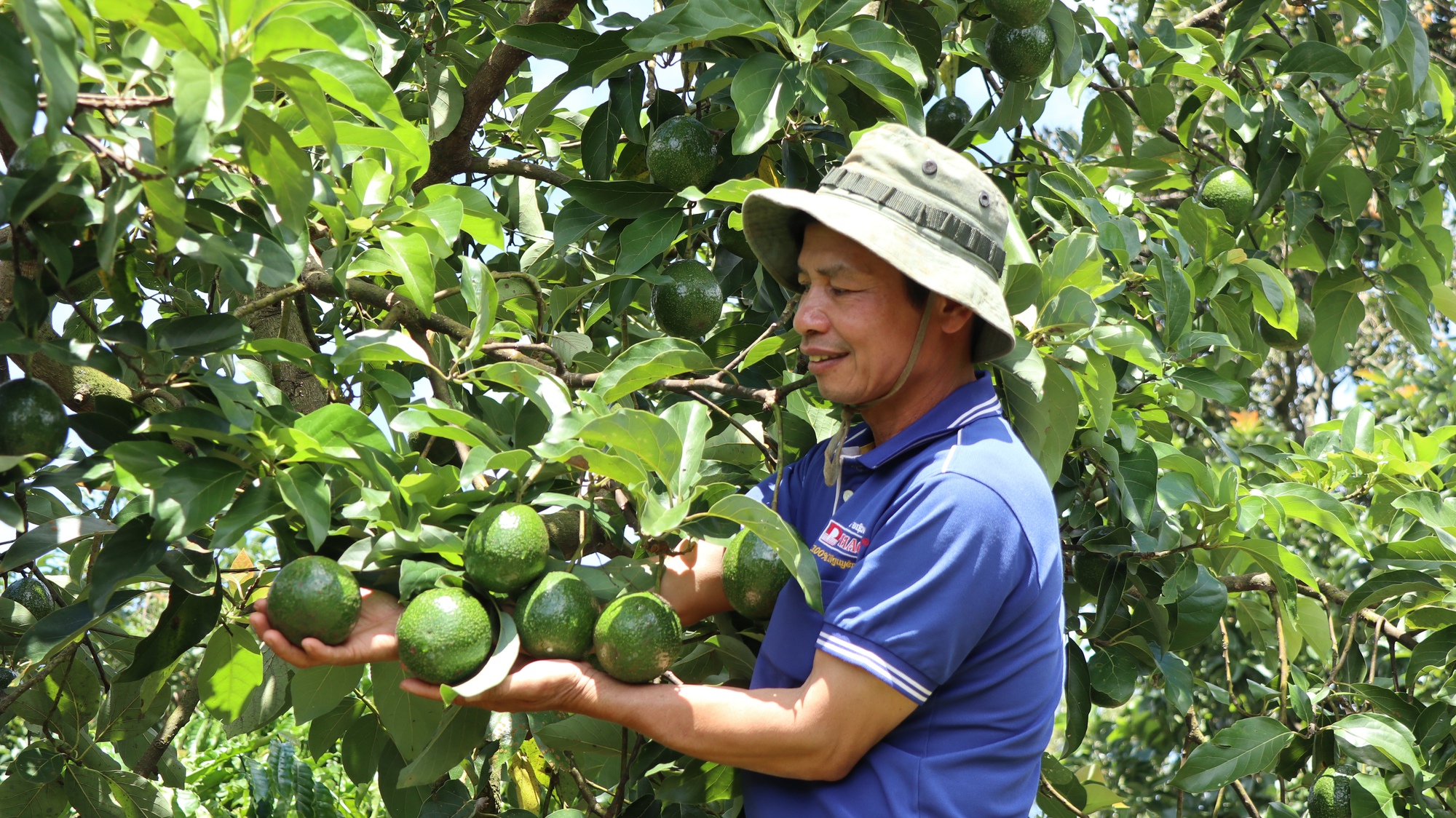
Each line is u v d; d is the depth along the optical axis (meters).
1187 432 7.98
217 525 1.69
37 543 1.85
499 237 2.61
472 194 2.55
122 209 1.56
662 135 2.60
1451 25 7.81
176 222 1.63
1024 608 1.88
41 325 1.73
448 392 2.26
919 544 1.82
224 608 2.38
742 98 2.34
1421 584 3.07
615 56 2.63
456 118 3.21
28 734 2.89
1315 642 3.59
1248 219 3.48
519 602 1.82
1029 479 1.93
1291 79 3.64
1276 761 3.19
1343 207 3.57
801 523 2.16
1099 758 6.62
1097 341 2.35
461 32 3.69
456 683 1.73
